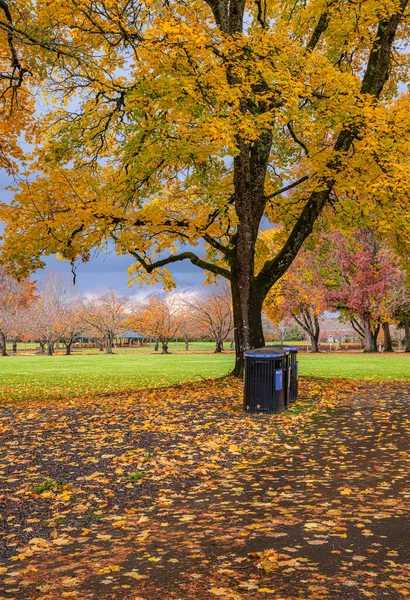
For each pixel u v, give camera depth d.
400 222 14.66
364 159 14.81
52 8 11.67
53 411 12.11
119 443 8.64
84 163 16.62
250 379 11.41
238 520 5.16
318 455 8.08
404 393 14.69
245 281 16.03
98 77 13.43
